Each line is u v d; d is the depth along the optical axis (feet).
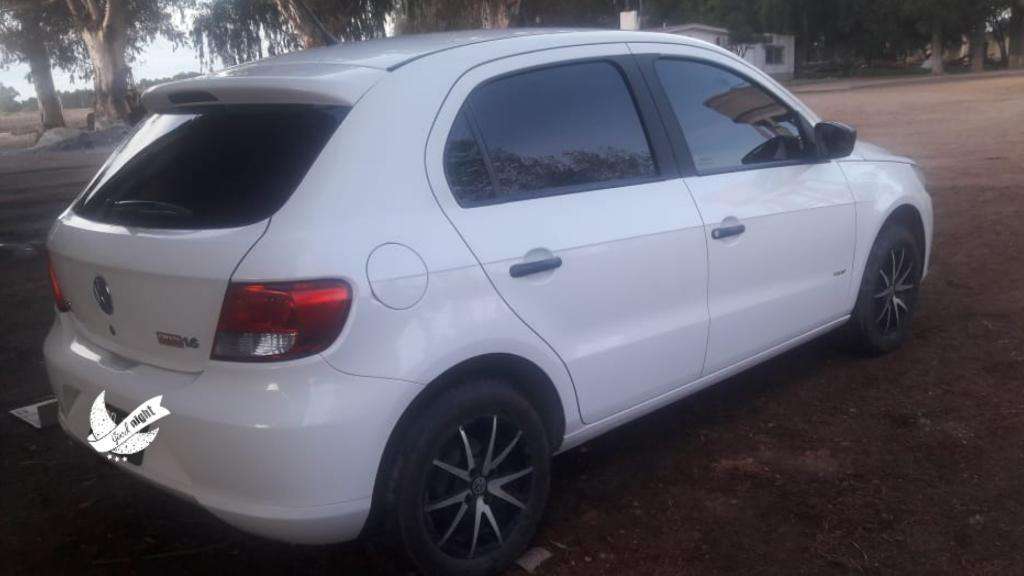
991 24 219.82
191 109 12.01
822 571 11.25
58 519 13.29
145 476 10.54
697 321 13.37
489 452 11.05
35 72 133.28
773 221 14.47
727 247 13.70
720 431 15.24
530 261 11.14
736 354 14.30
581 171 12.24
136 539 12.70
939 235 29.09
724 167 14.12
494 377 11.11
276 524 9.59
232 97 11.25
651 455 14.52
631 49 13.42
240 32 84.38
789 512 12.60
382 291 9.81
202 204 10.50
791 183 15.02
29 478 14.62
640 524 12.50
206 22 84.02
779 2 189.88
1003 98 94.27
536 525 11.73
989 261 25.39
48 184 64.49
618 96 13.01
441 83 11.18
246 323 9.48
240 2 82.38
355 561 11.94
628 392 12.69
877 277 17.29
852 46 208.23
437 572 10.77
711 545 11.91
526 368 11.34
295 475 9.46
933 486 13.09
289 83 10.63
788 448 14.51
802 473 13.66
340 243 9.71
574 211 11.84
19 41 128.98
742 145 14.60
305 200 9.86
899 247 17.69
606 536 12.24
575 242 11.66
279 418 9.35
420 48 11.82
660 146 13.25
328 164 10.11
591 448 14.88
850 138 15.66
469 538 11.11
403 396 9.93
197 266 9.80
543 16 95.66
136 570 11.92
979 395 16.07
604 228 12.03
